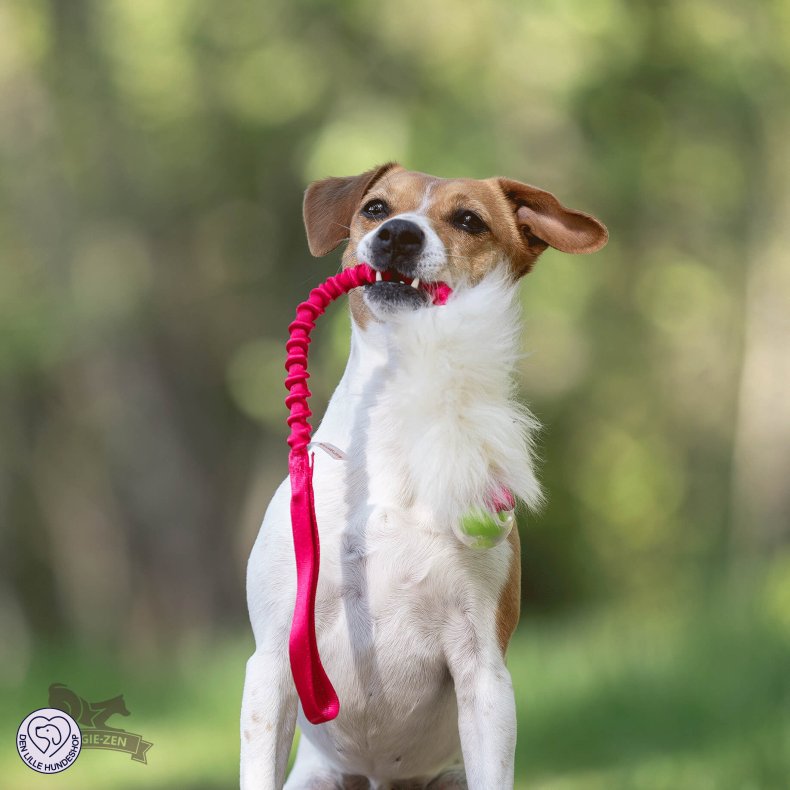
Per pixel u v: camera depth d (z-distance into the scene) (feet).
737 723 26.68
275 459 63.31
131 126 57.93
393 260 16.30
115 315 58.80
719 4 54.19
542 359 63.36
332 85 54.19
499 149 50.83
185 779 26.14
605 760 26.37
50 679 35.81
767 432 59.26
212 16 54.34
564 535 76.02
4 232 60.34
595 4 50.83
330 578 15.94
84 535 75.41
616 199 55.98
